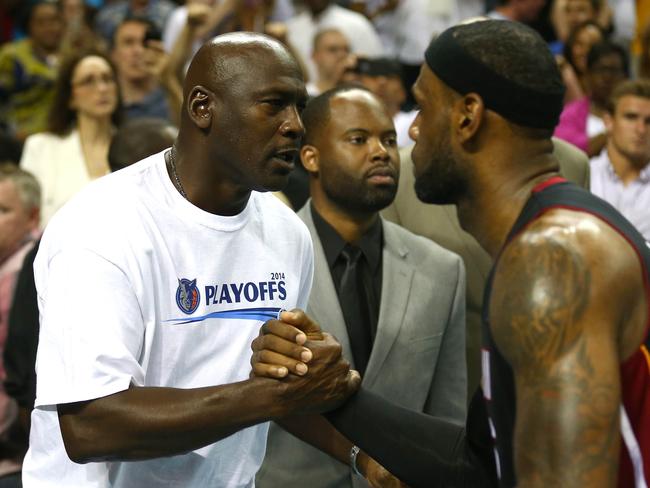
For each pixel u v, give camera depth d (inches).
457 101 105.3
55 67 373.4
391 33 410.9
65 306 114.1
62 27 383.2
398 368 161.9
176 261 120.9
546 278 91.8
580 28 313.6
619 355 94.0
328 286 163.5
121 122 277.6
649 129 238.7
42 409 119.5
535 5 380.8
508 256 95.8
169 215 121.0
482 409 116.3
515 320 92.4
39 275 120.2
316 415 139.6
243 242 126.4
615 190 243.0
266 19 372.5
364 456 136.9
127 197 119.4
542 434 89.2
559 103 104.3
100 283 114.3
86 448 113.8
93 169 270.1
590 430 88.0
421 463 120.8
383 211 191.8
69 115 274.5
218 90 118.6
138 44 317.4
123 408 111.7
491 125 104.2
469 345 187.8
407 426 122.3
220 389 113.1
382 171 164.1
